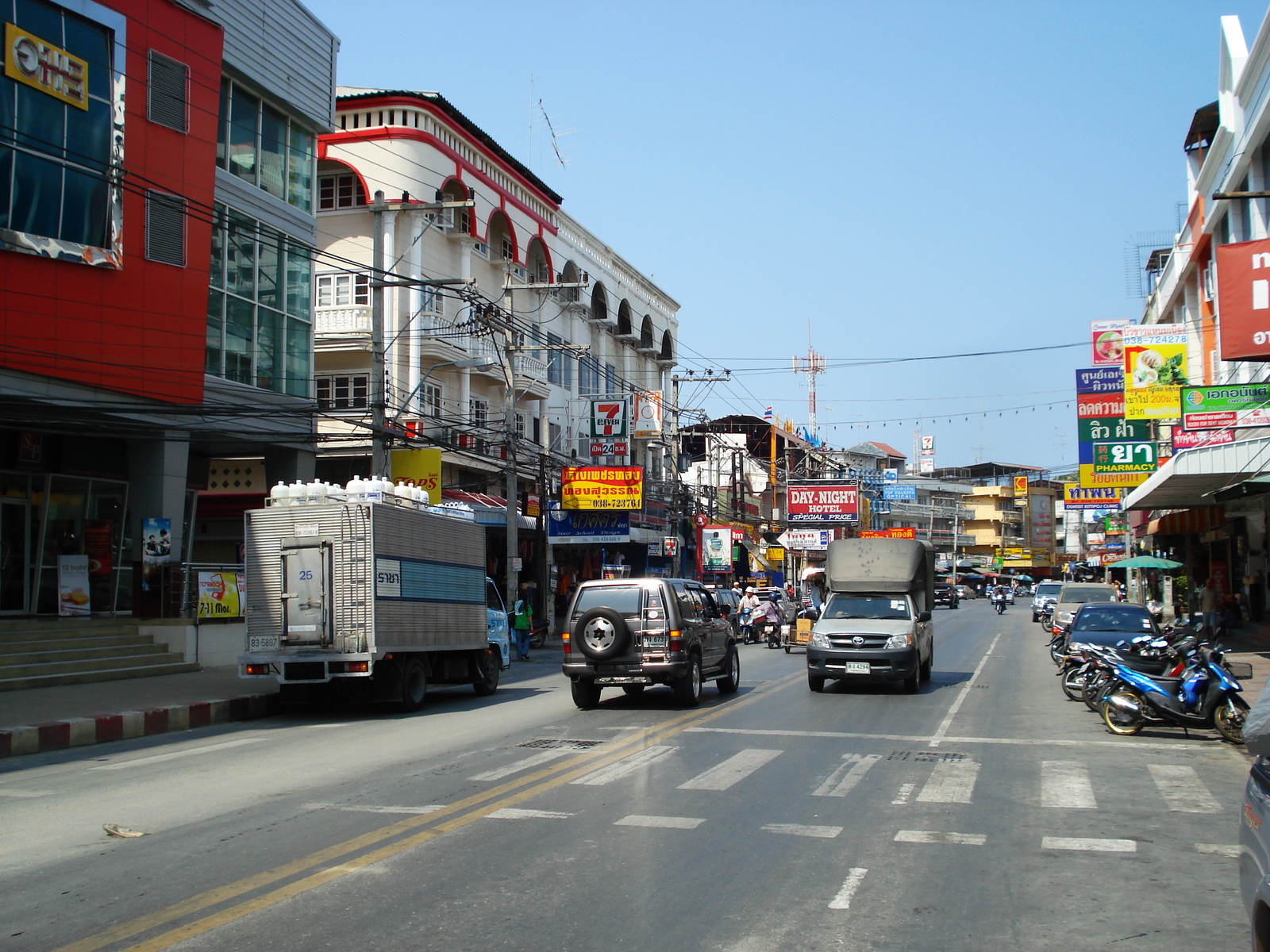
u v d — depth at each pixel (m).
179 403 20.78
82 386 18.84
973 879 6.38
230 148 22.91
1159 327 28.08
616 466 40.62
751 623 35.19
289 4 24.70
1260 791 4.06
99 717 13.31
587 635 15.57
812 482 64.31
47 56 18.14
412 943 5.19
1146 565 35.62
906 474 111.44
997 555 112.19
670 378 59.28
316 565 15.09
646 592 15.76
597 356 48.47
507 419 28.27
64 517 21.89
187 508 25.45
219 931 5.37
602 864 6.67
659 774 9.97
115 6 19.34
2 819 8.26
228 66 22.44
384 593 15.27
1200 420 22.66
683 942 5.21
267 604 15.20
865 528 70.94
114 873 6.53
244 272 23.25
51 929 5.43
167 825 7.91
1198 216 31.91
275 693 16.48
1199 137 36.84
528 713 15.47
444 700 18.09
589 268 47.72
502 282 39.06
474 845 7.15
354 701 16.11
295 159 25.22
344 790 9.21
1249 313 16.61
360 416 31.55
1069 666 16.94
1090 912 5.75
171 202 20.48
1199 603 37.00
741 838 7.39
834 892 6.07
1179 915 5.70
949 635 37.88
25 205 17.77
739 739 12.41
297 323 25.11
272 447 24.67
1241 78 25.42
